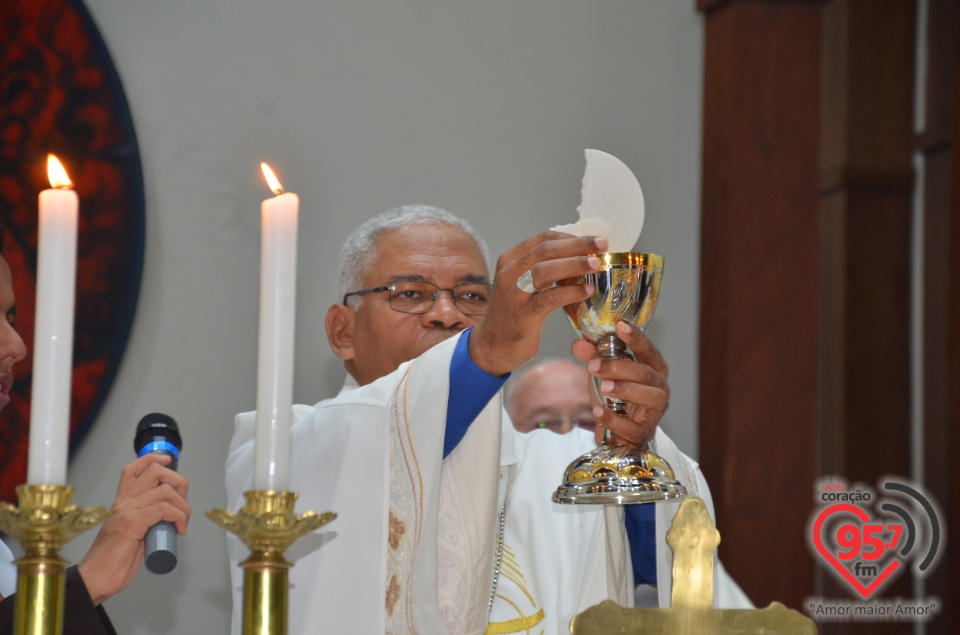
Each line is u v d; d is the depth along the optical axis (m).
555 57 5.21
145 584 4.67
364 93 5.02
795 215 5.22
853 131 7.79
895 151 7.81
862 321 7.84
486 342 2.23
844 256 7.82
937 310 7.76
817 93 5.24
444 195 5.04
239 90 4.94
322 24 5.01
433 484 2.30
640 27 5.30
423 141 5.05
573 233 2.04
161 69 4.91
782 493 5.17
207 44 4.94
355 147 4.98
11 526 1.48
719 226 5.19
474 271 3.01
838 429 7.82
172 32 4.92
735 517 5.13
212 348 4.86
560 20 5.23
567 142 5.18
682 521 1.77
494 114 5.12
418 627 2.29
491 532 2.36
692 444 5.28
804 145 5.23
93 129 4.79
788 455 5.18
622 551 2.49
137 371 4.79
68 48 4.82
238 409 4.85
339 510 2.31
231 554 2.59
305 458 2.41
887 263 7.86
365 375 3.04
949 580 5.70
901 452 7.84
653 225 5.26
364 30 5.04
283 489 1.52
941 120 7.67
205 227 4.89
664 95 5.30
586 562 2.59
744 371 5.15
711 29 5.31
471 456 2.34
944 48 7.68
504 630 2.68
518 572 2.78
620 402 2.05
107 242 4.77
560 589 2.72
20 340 2.48
